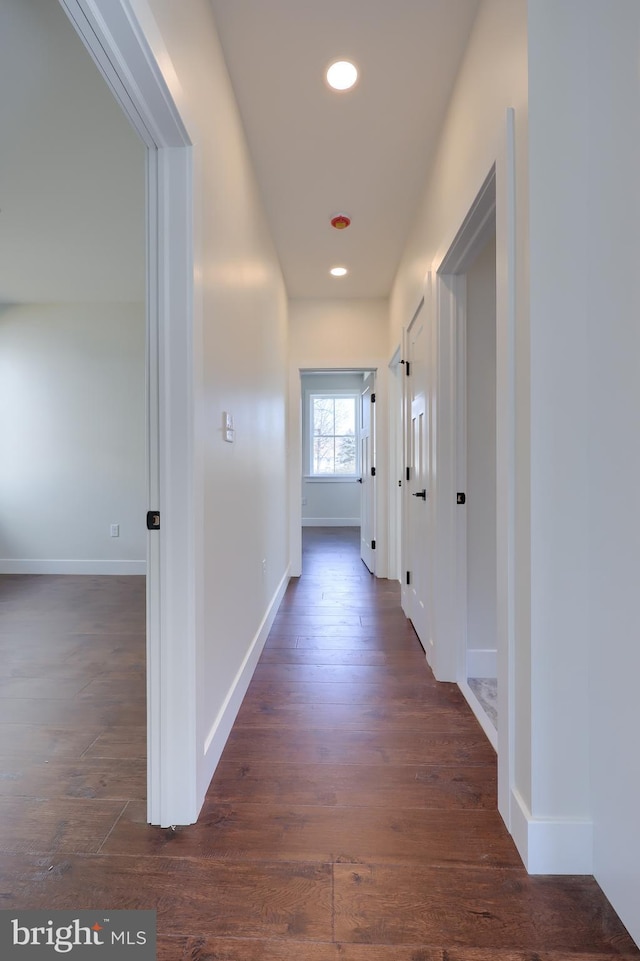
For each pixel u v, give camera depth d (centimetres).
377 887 105
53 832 121
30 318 435
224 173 163
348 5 148
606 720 104
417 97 184
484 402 211
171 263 120
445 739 164
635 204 94
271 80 175
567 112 108
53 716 179
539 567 110
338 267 340
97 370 436
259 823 124
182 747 123
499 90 128
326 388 754
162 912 99
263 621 251
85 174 230
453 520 208
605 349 103
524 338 112
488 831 122
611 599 102
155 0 97
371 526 439
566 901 103
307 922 97
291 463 414
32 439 440
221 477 157
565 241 109
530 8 108
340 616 304
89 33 88
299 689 201
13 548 443
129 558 441
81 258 333
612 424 102
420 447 256
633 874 95
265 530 261
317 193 248
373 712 182
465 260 195
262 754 154
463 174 165
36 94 175
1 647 252
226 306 165
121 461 439
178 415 120
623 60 97
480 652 213
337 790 137
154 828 122
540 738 110
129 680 211
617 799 100
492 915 99
